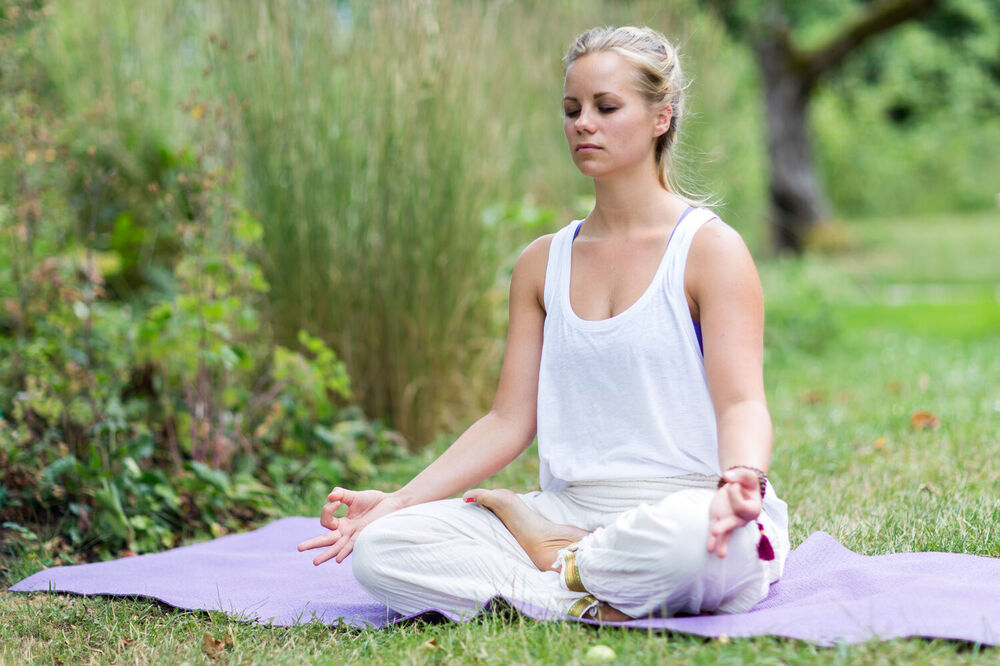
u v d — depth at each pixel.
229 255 4.57
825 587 2.78
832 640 2.32
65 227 5.52
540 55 6.75
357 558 2.79
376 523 2.77
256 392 4.91
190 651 2.67
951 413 5.28
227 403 4.45
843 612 2.46
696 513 2.45
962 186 25.27
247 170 5.17
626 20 7.23
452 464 2.92
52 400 4.21
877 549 3.23
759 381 2.60
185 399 4.71
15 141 4.89
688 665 2.28
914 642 2.28
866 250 16.97
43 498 3.96
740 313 2.62
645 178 2.77
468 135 5.31
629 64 2.71
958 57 20.66
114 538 3.86
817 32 16.52
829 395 6.37
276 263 5.16
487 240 5.52
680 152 3.18
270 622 2.84
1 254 5.09
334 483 4.59
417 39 5.18
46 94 6.27
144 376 4.97
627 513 2.55
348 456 4.72
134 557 3.56
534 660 2.38
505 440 2.94
